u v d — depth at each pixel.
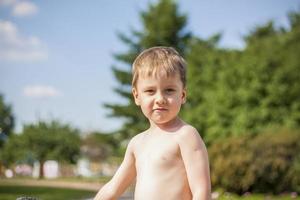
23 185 23.58
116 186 2.08
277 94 24.08
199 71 32.34
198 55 33.31
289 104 24.20
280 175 15.99
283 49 26.78
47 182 29.25
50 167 45.97
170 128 1.97
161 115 1.94
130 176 2.08
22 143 43.62
